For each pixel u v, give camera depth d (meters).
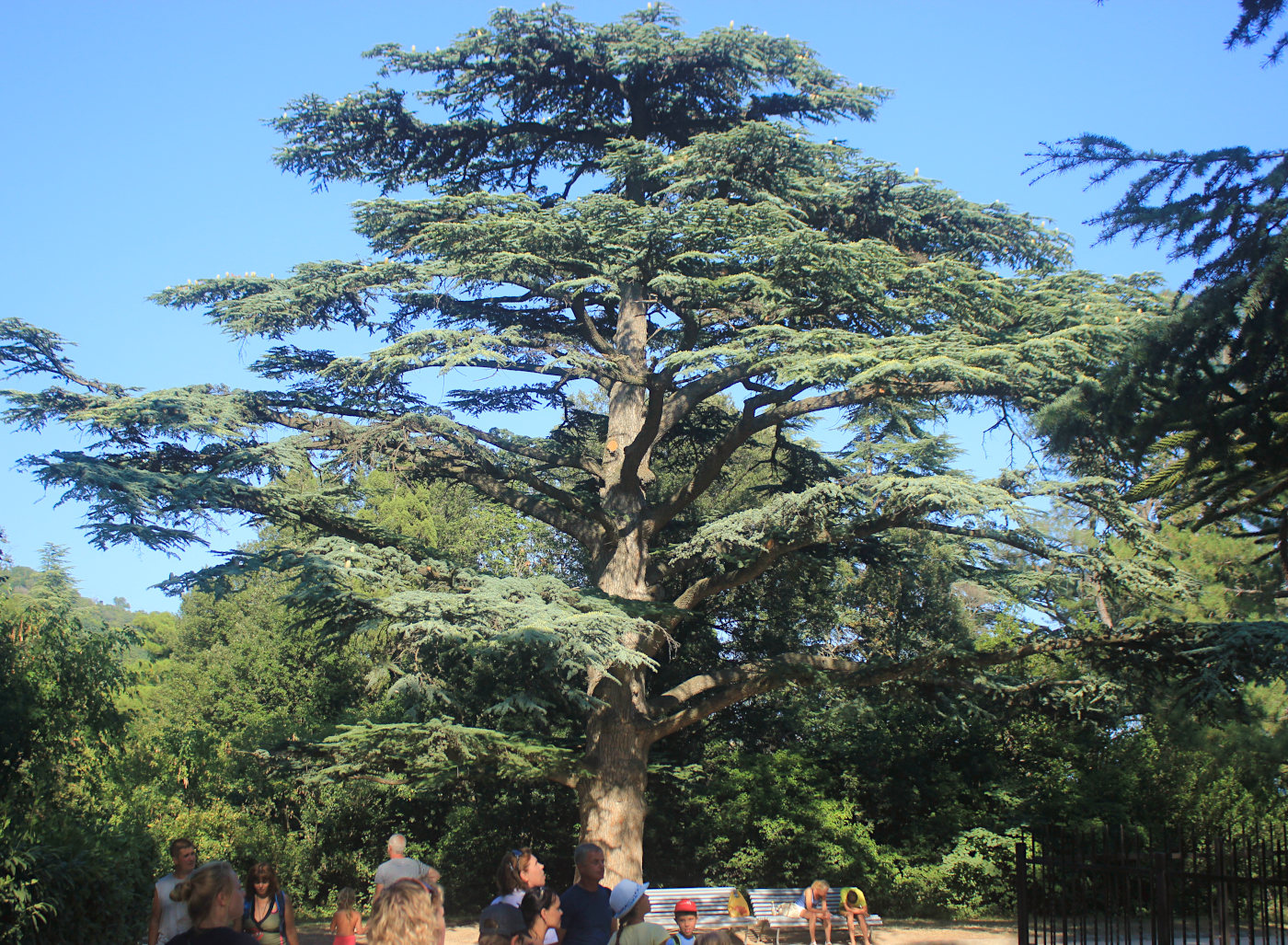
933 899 24.78
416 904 6.21
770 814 25.08
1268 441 9.32
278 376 20.53
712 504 32.44
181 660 45.75
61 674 14.39
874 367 16.66
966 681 20.41
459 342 17.44
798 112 22.45
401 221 20.03
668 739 27.36
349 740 17.97
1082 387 10.45
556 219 18.75
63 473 15.16
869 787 26.83
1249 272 8.69
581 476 35.91
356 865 26.16
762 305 19.36
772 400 20.34
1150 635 17.94
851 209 20.64
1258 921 21.39
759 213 17.75
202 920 6.27
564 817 26.58
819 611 30.69
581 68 22.00
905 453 24.55
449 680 22.08
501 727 22.36
